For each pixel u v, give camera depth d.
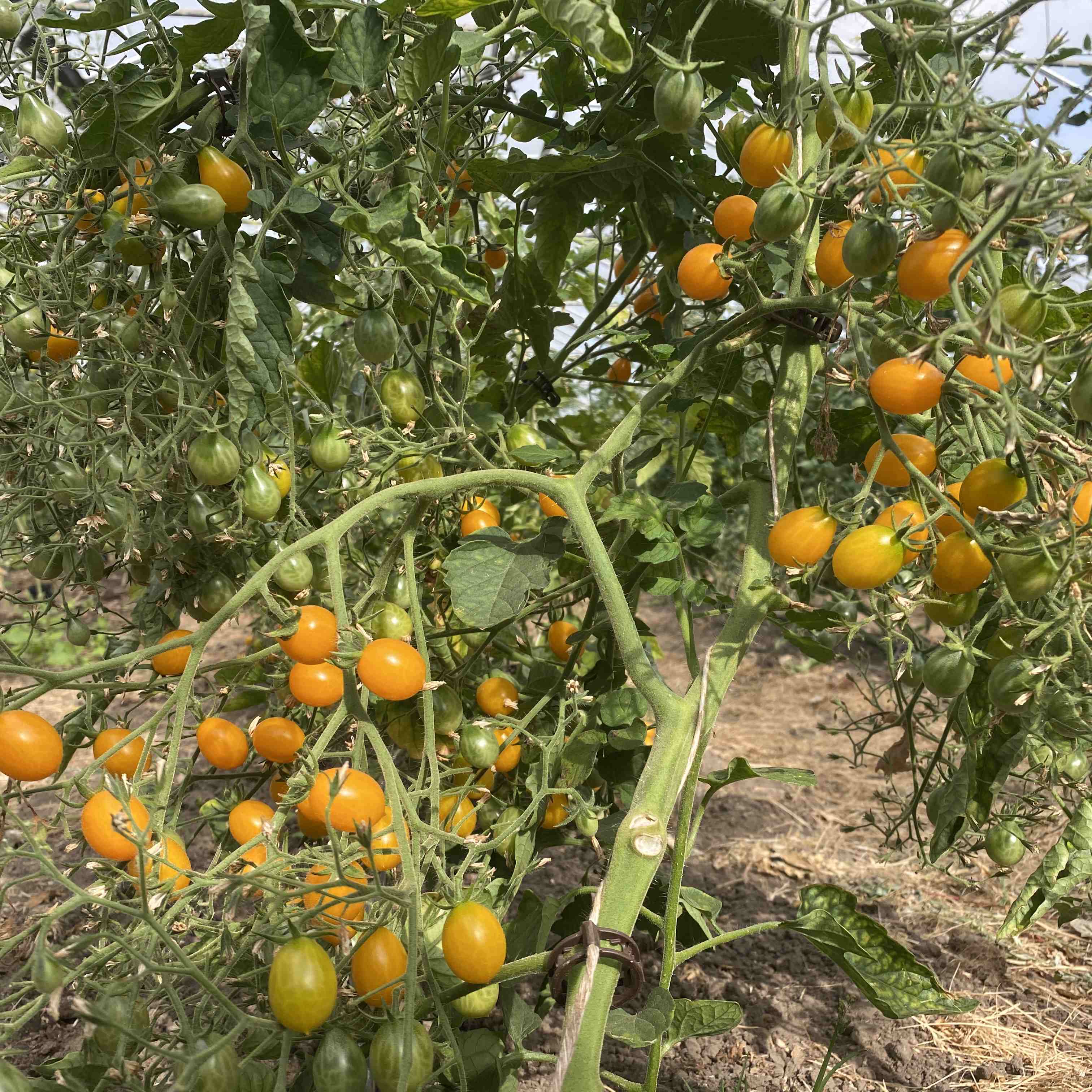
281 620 0.44
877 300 0.46
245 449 0.52
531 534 0.88
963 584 0.44
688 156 0.67
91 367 0.53
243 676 0.59
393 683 0.44
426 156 0.56
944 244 0.40
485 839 0.53
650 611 2.20
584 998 0.42
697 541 0.54
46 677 0.41
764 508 0.53
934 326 0.43
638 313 0.81
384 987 0.40
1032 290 0.41
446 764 0.57
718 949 0.84
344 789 0.42
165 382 0.53
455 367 0.58
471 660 0.61
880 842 1.09
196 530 0.54
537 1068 0.68
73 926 0.80
